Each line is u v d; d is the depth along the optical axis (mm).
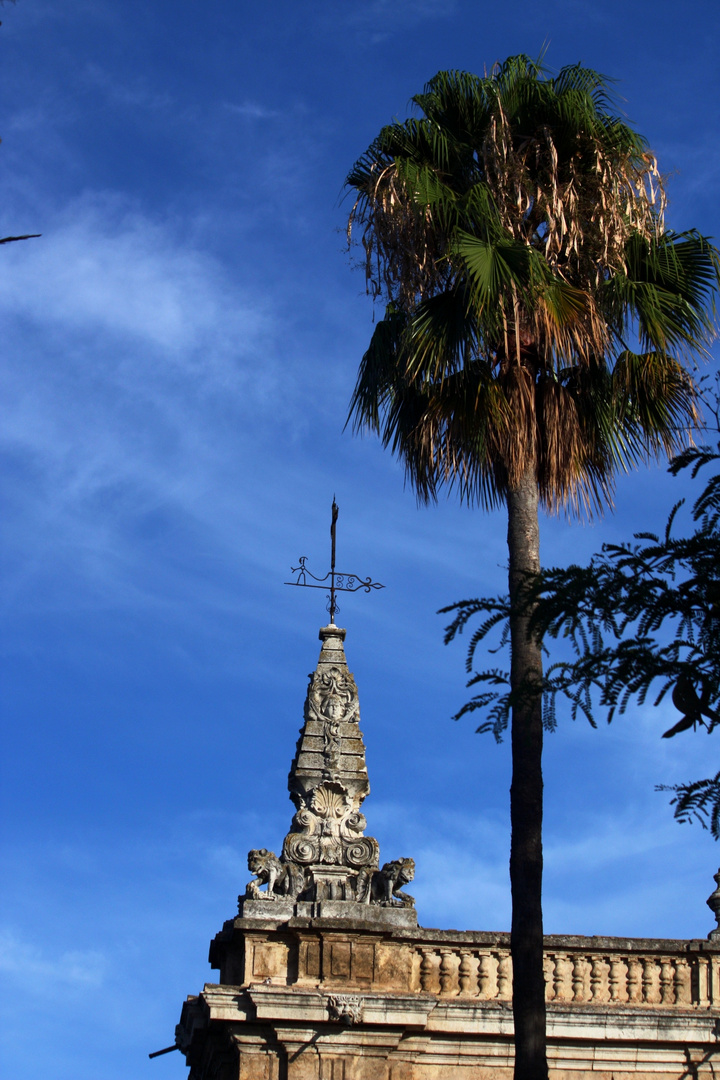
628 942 20328
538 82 18797
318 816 20797
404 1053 19328
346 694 21672
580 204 18344
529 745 15961
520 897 15477
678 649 10969
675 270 18469
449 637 11711
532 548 17219
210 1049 20328
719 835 10711
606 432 18609
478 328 17453
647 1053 19734
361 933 19703
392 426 18828
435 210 17922
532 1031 14953
